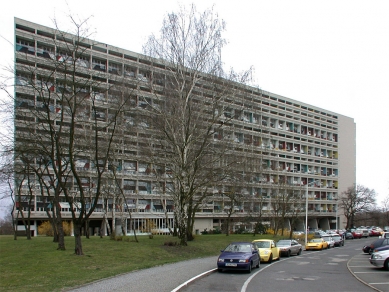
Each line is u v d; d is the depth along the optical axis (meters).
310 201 86.88
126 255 20.70
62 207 49.00
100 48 51.03
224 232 65.44
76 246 19.12
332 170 98.06
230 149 28.89
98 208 51.47
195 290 12.51
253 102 28.38
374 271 19.42
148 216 57.31
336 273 18.45
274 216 54.38
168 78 27.17
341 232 72.56
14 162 25.75
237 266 17.97
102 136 30.20
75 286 11.65
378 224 115.75
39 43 38.97
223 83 26.88
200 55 26.86
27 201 45.75
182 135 27.39
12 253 19.70
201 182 28.52
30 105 22.30
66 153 26.97
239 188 37.50
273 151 77.62
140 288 11.55
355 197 85.88
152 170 35.06
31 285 11.71
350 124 106.31
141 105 28.75
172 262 20.59
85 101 27.45
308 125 91.75
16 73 20.34
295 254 32.69
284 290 12.84
